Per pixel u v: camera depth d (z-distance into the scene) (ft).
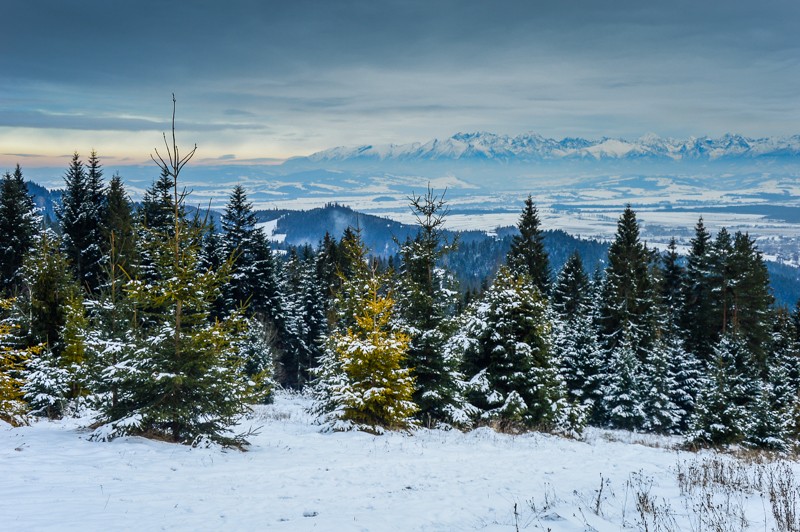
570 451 59.62
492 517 29.86
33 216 145.79
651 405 121.60
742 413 87.71
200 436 47.47
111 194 156.25
